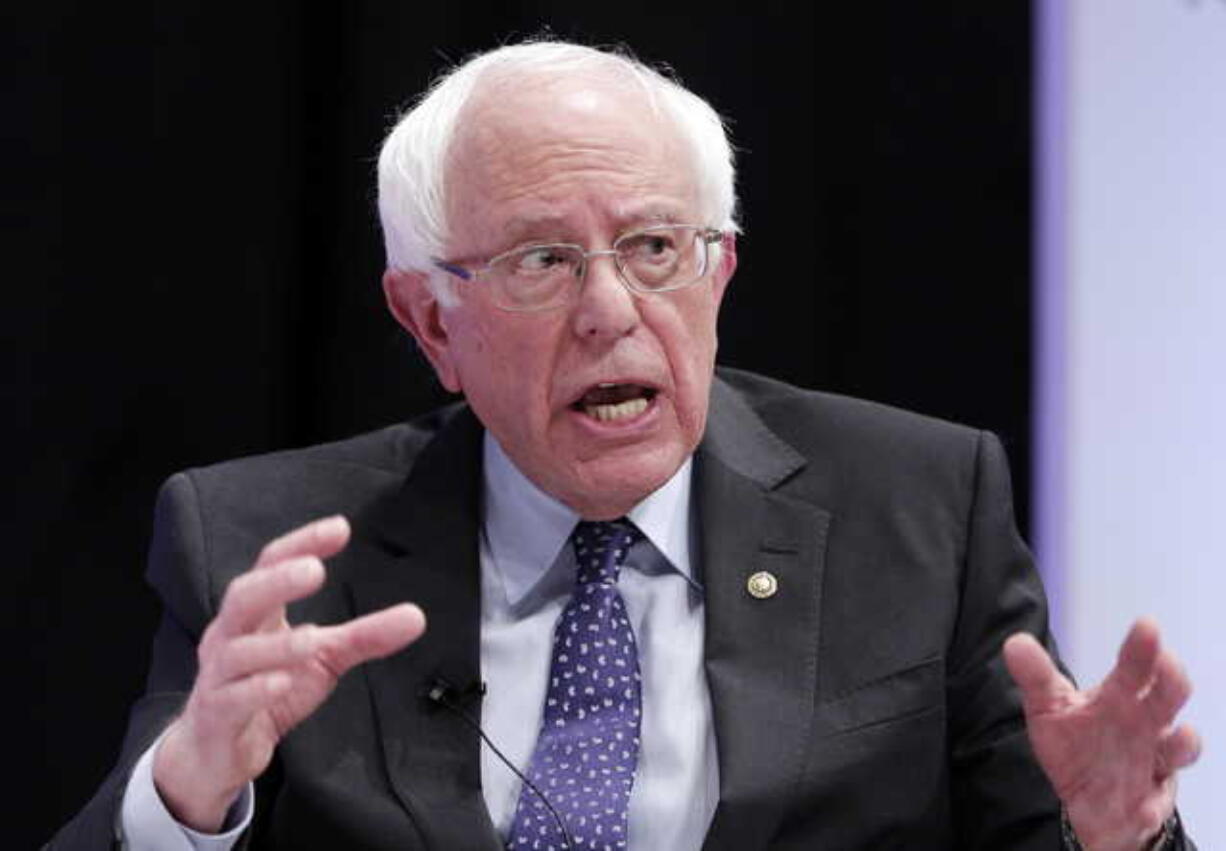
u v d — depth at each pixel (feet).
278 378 40.01
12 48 38.91
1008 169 39.70
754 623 25.66
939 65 40.04
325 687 21.98
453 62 39.55
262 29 39.70
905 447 27.40
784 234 40.24
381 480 27.76
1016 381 39.68
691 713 25.29
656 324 24.80
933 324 40.11
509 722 25.45
